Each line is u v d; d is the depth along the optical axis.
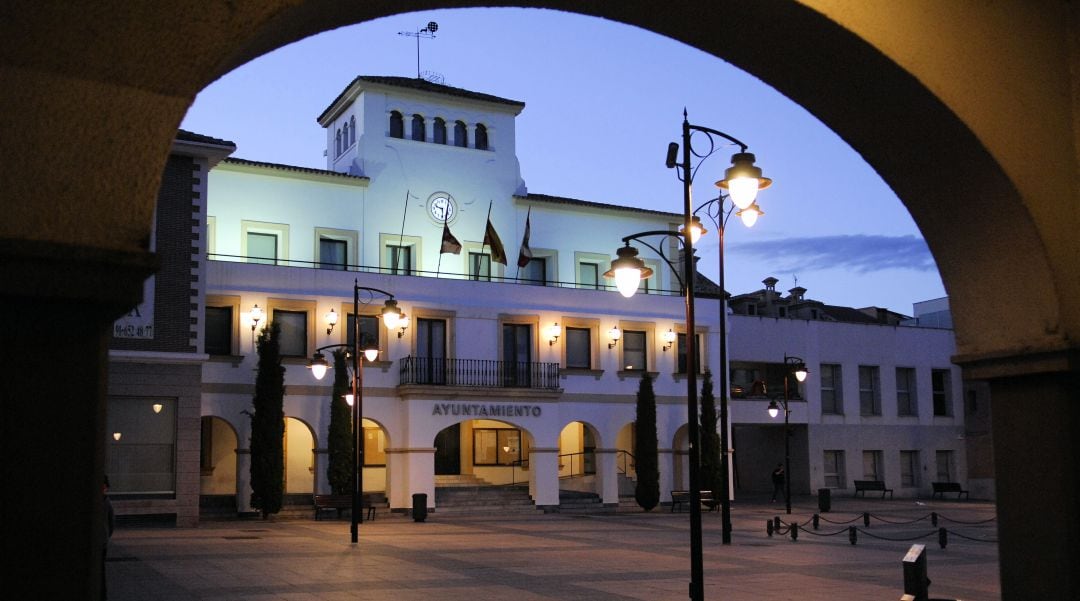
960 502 48.88
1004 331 6.57
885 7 5.74
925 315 67.50
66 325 3.99
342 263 41.69
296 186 41.00
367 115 42.88
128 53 4.06
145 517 28.89
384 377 37.66
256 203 40.19
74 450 3.94
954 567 19.69
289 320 36.81
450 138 44.44
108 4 4.04
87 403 3.98
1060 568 6.20
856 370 52.66
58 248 3.88
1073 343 6.14
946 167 6.39
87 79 4.01
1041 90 6.28
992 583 17.03
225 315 35.72
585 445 45.41
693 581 12.22
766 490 52.16
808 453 50.59
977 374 6.69
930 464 54.22
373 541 25.12
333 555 21.19
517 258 45.03
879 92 6.10
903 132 6.34
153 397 29.30
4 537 3.81
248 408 35.47
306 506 35.88
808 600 14.80
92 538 3.93
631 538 26.77
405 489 36.84
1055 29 6.40
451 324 39.19
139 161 4.07
